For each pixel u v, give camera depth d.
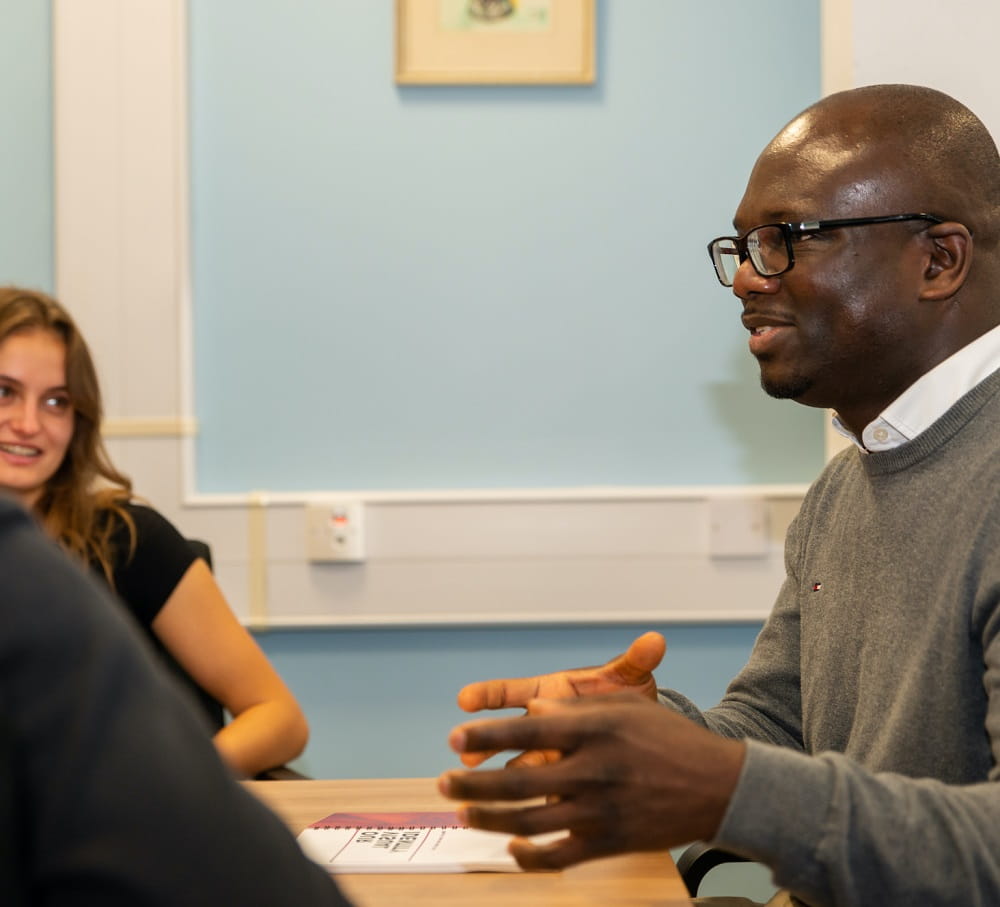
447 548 2.26
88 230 2.27
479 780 0.71
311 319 2.31
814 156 1.12
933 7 1.90
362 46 2.29
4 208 2.30
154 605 1.81
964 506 1.04
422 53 2.28
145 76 2.26
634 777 0.73
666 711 0.77
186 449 2.27
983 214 1.11
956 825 0.77
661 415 2.32
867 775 0.79
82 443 1.85
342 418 2.31
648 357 2.31
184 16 2.27
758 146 2.29
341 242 2.31
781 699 1.36
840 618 1.19
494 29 2.28
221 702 1.83
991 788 0.82
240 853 0.42
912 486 1.09
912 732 1.03
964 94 1.90
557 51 2.28
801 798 0.75
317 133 2.30
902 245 1.10
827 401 1.18
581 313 2.31
